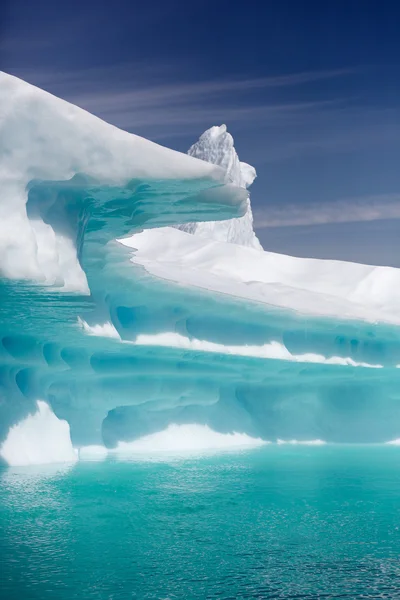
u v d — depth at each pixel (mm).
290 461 15008
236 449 17000
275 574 7066
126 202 10188
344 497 10953
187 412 17344
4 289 9289
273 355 17547
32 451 12547
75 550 7699
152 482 11594
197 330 16703
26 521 8805
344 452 17031
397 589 6707
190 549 7871
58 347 13695
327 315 17969
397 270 23219
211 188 10211
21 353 12656
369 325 18688
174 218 11047
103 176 9344
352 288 22453
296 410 19719
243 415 18609
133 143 9445
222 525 8977
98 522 8883
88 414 15195
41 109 9086
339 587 6746
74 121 9227
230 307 16484
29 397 12969
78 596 6340
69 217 9648
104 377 15453
